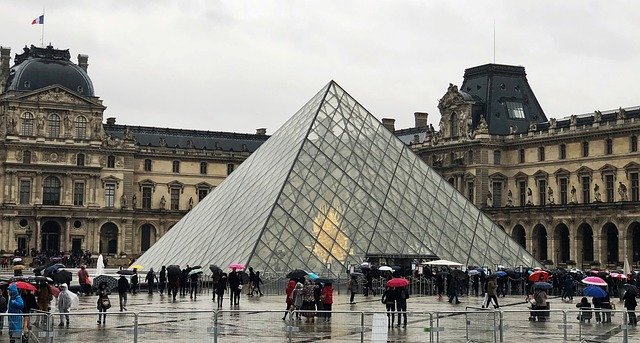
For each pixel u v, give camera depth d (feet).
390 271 352.69
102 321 163.63
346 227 385.09
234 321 173.17
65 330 161.38
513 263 414.41
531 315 191.52
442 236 403.75
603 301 256.32
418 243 394.52
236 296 301.63
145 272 440.04
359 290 371.35
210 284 378.73
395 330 190.49
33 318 159.63
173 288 334.03
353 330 183.42
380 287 373.61
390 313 180.24
